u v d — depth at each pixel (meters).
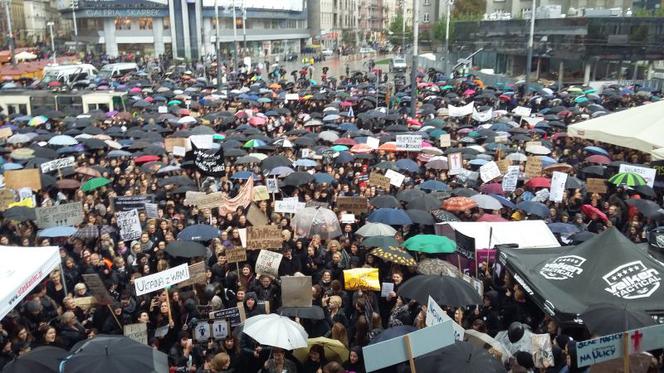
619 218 14.30
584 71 58.09
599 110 29.67
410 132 23.75
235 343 9.08
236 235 12.55
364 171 18.56
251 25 103.94
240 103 33.47
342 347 8.40
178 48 89.19
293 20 120.38
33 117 27.36
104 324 9.83
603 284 8.30
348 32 140.38
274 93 39.00
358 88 41.97
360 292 9.85
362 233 12.47
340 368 7.34
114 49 87.25
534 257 9.91
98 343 7.09
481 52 74.38
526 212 14.07
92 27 89.19
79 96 32.31
